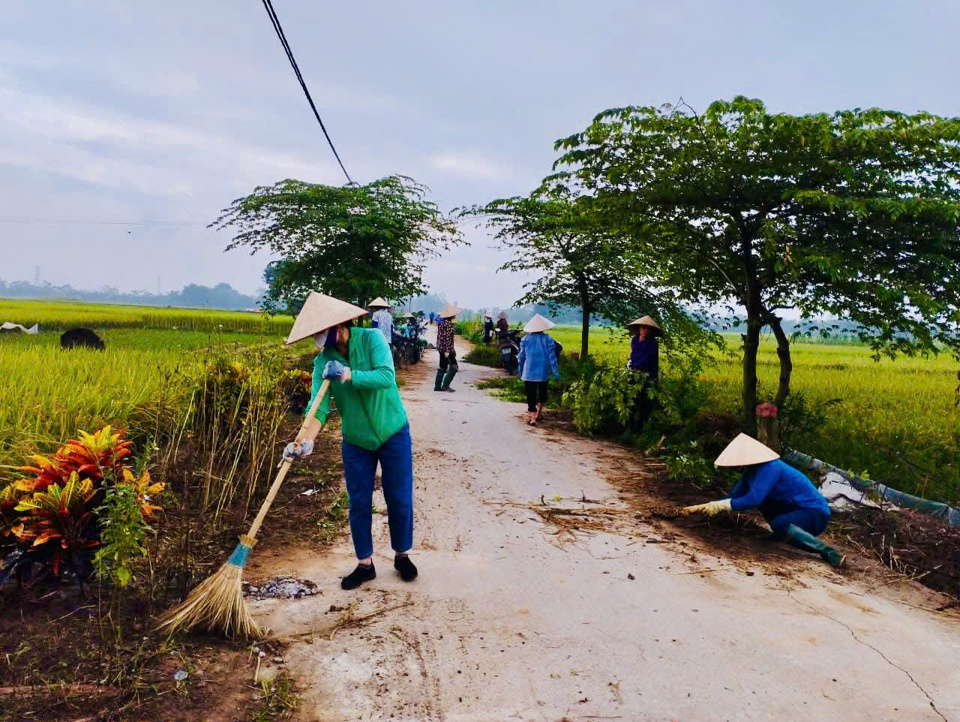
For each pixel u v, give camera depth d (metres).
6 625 3.44
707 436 8.80
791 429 8.84
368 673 3.35
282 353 8.94
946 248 7.02
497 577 4.62
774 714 3.23
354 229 17.08
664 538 5.59
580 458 8.31
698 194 7.92
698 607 4.34
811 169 7.23
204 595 3.51
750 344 8.76
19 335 21.31
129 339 20.12
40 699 2.89
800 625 4.17
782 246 7.20
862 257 7.20
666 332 12.62
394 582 4.41
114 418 6.39
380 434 4.23
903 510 6.35
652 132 7.80
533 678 3.41
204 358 7.63
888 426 10.52
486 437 9.13
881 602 4.65
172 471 5.95
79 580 3.77
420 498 6.28
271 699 3.08
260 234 17.98
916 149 6.86
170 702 2.97
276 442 6.62
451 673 3.40
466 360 22.98
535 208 15.26
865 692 3.46
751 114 6.78
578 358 18.16
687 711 3.21
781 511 5.64
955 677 3.67
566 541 5.41
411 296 20.00
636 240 9.80
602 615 4.15
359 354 4.23
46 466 3.97
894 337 8.30
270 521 5.32
